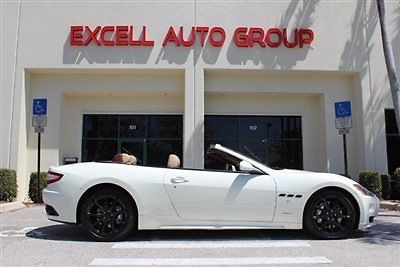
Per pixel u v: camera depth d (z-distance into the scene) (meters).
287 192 5.66
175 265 4.44
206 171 5.80
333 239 5.75
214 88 13.73
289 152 14.53
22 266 4.39
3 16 13.05
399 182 12.09
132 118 14.38
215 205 5.61
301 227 5.68
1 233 6.36
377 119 13.42
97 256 4.82
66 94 13.95
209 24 13.30
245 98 14.48
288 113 14.56
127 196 5.64
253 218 5.63
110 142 14.23
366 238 5.94
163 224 5.60
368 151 13.26
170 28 13.14
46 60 12.95
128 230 5.60
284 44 13.34
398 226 7.25
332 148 13.81
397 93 10.81
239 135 14.48
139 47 13.06
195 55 13.13
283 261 4.61
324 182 5.71
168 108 14.27
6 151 12.58
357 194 5.75
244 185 5.66
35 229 6.75
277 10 13.50
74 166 5.88
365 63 13.61
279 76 13.96
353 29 13.67
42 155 13.20
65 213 5.62
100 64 12.96
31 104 13.45
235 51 13.22
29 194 12.01
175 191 5.61
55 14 13.11
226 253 4.99
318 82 14.04
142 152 14.21
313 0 13.66
